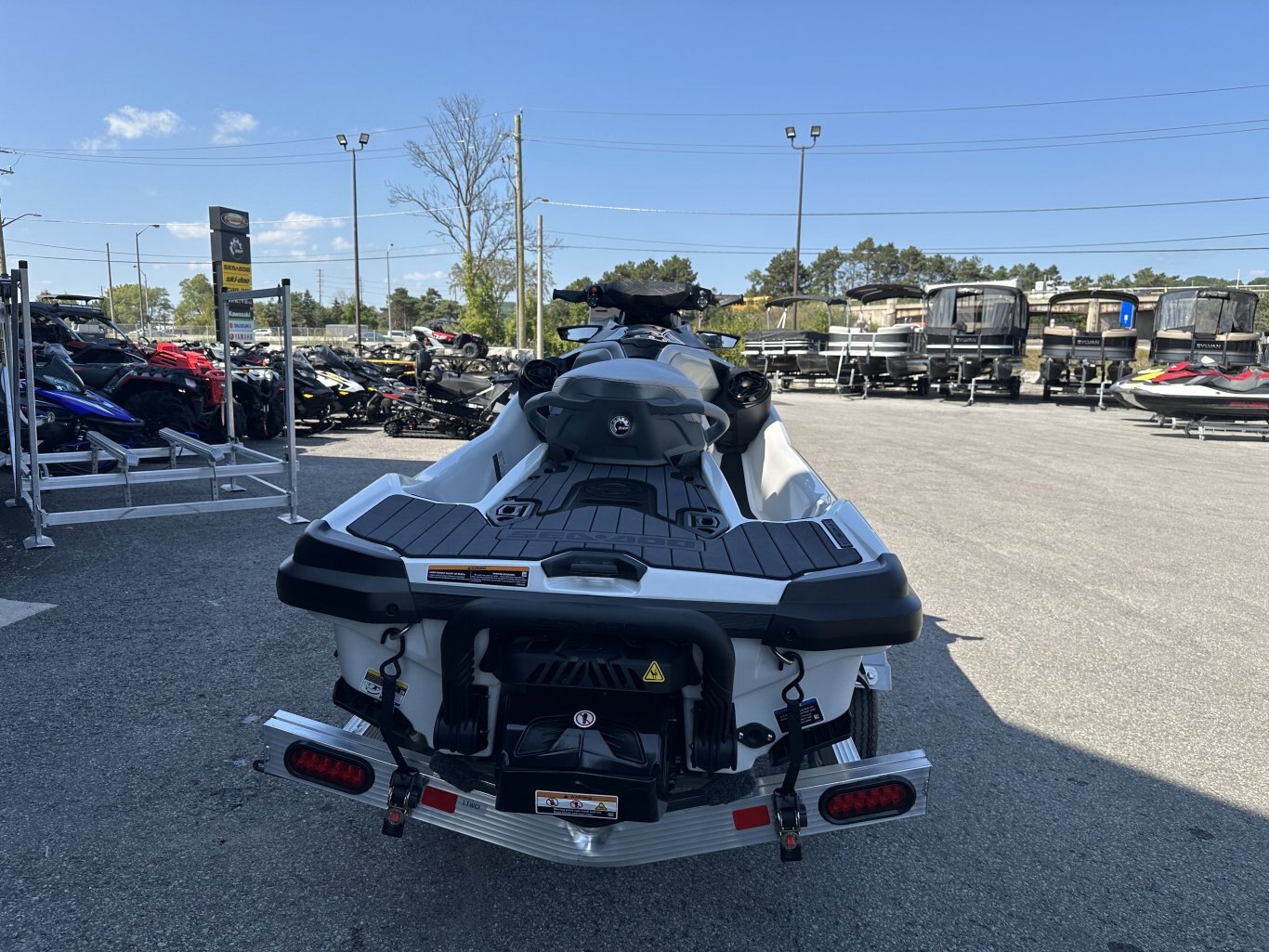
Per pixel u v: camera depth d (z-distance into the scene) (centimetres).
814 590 206
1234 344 1928
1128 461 1168
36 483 563
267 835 270
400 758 216
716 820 211
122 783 294
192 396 995
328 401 1219
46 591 488
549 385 386
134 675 378
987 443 1348
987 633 477
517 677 203
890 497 861
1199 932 240
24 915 228
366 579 211
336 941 225
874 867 267
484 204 4581
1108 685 412
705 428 324
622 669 200
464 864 261
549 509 267
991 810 301
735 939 232
